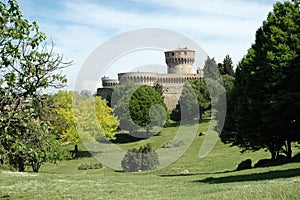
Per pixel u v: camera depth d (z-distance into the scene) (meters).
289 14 31.50
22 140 10.91
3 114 10.18
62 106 12.20
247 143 35.28
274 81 29.08
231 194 14.30
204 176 27.55
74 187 22.97
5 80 10.57
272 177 21.58
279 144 33.31
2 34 10.49
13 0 10.53
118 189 21.84
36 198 19.06
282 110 28.56
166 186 22.39
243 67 34.44
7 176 27.88
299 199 12.00
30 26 10.95
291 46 29.59
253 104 30.52
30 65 10.98
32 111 10.28
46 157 11.98
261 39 32.56
